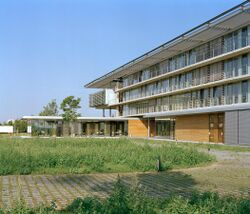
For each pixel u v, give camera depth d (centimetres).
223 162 1839
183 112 4712
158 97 5884
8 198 912
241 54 3856
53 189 1047
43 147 2164
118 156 1622
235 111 3672
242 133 3553
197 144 3403
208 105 4444
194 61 4784
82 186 1100
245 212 658
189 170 1501
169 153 1742
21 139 3212
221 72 4194
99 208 682
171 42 4638
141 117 6400
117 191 755
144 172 1427
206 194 784
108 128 6506
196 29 4056
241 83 3891
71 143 2616
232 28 3850
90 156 1566
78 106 6519
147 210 661
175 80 5341
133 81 6825
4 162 1412
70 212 723
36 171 1355
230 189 1078
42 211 654
